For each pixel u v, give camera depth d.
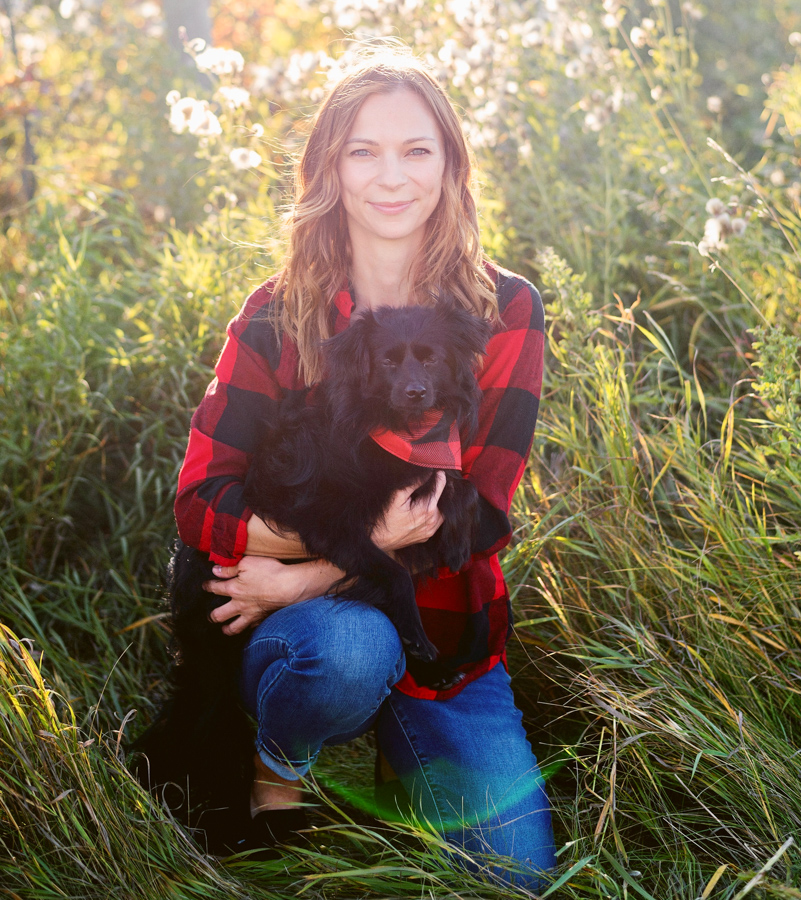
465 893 2.00
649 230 4.04
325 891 2.11
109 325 3.82
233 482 2.34
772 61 6.91
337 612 2.20
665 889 2.05
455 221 2.34
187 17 6.13
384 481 2.22
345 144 2.25
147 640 3.14
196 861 2.08
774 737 2.21
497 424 2.38
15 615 2.97
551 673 2.63
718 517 2.66
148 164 5.23
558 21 4.41
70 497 3.52
